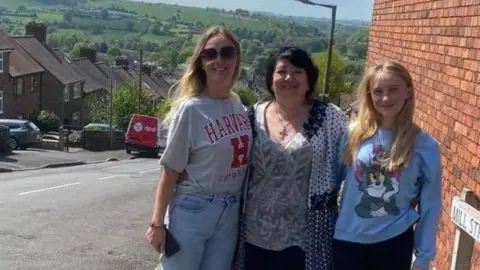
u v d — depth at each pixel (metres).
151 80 75.38
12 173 21.36
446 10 6.20
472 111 5.05
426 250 3.68
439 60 6.32
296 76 3.84
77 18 172.75
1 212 11.42
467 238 4.11
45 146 37.03
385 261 3.74
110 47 124.25
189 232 3.89
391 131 3.71
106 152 38.66
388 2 9.64
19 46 53.16
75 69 60.84
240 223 4.01
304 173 3.85
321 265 3.83
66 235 9.74
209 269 4.00
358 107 3.81
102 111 53.03
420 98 7.10
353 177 3.75
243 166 3.90
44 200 13.41
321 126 3.85
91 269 7.93
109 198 14.37
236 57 3.87
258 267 3.98
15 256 8.27
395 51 8.84
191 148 3.84
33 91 51.88
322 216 3.84
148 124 37.75
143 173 23.92
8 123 34.22
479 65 4.99
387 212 3.68
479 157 4.74
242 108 3.96
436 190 3.69
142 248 9.16
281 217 3.88
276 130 3.88
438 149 3.69
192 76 3.90
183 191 3.92
